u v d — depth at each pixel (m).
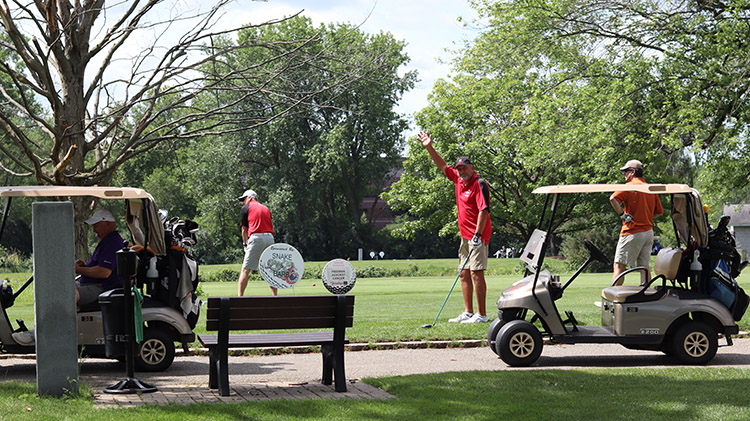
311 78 11.83
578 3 21.58
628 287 8.03
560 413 5.13
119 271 6.09
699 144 18.88
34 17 9.20
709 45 19.45
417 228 40.69
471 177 10.27
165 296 7.48
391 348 8.98
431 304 14.67
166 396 5.91
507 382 6.35
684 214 7.94
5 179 53.03
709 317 7.79
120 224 60.16
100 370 7.57
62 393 5.67
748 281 25.27
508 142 26.69
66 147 9.98
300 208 63.53
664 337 7.81
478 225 10.12
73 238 5.71
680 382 6.31
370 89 45.31
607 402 5.48
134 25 9.79
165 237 7.43
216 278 35.56
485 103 35.22
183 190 60.50
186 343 7.78
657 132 19.73
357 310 13.13
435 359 8.17
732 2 19.33
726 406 5.26
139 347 7.30
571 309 11.70
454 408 5.34
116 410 5.20
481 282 10.23
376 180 61.12
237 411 5.22
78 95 10.00
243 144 54.25
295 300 6.15
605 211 36.97
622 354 8.55
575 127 22.20
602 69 22.02
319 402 5.57
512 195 37.62
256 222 12.55
